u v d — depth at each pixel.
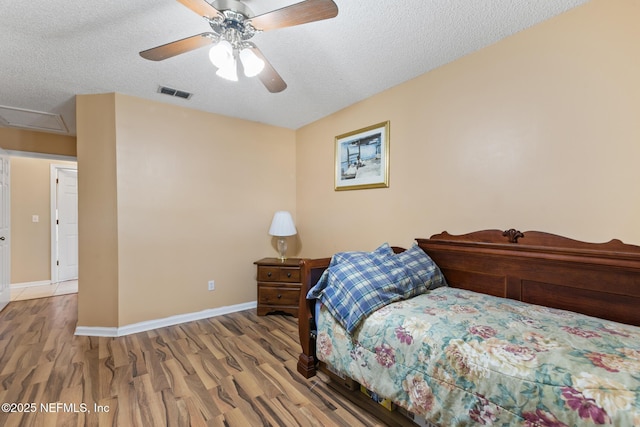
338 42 1.90
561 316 1.41
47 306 3.49
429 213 2.29
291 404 1.67
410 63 2.17
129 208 2.70
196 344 2.45
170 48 1.52
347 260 1.88
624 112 1.44
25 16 1.61
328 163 3.26
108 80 2.40
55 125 3.50
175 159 2.95
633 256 1.34
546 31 1.68
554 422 0.91
